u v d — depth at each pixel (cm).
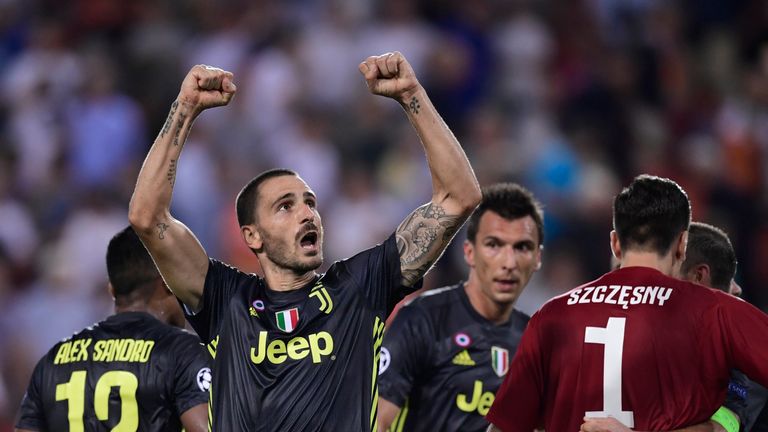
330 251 4988
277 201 1803
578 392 1734
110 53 5881
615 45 5962
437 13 5916
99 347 1992
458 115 5628
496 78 5778
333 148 5359
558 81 5775
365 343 1752
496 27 5928
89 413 1962
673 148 5531
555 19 6009
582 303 1766
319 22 5831
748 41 6078
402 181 5144
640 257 1778
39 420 2019
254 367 1731
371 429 1727
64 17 6066
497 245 2206
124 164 5381
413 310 2230
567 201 5028
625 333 1714
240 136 5338
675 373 1694
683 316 1708
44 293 4638
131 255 2053
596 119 5434
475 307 2245
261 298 1789
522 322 2288
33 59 5791
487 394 2198
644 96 5784
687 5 6262
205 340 1809
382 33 5722
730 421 1752
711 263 1936
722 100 5881
